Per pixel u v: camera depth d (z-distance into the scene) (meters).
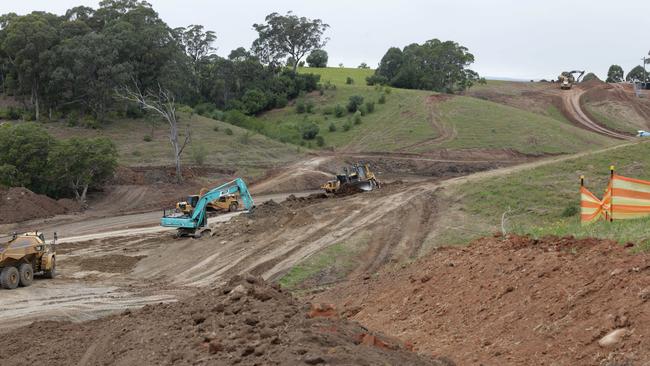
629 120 105.56
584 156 42.06
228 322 9.94
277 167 68.62
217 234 33.25
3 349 14.36
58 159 49.31
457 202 36.75
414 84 121.69
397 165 72.06
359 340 8.52
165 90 73.94
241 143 74.75
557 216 31.91
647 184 16.16
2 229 41.28
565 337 8.87
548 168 40.41
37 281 25.86
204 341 9.23
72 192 53.09
